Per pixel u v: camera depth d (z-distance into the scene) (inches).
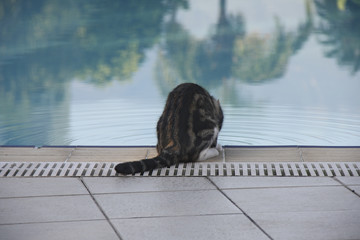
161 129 182.9
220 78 383.2
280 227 124.2
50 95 340.2
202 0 648.4
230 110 299.1
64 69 406.6
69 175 163.5
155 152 190.5
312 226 124.6
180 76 387.2
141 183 155.7
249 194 145.5
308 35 502.3
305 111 297.1
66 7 612.4
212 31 518.6
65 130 260.2
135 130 258.2
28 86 362.9
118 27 531.2
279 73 396.8
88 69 408.5
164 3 634.2
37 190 150.3
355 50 457.7
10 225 127.0
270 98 329.4
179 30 520.4
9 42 484.1
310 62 423.8
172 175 163.2
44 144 237.9
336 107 307.0
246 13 589.9
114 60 431.5
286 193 145.9
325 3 629.3
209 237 119.4
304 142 236.1
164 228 124.3
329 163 171.8
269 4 630.5
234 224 126.1
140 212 133.9
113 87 361.7
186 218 129.8
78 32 513.3
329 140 238.5
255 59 432.1
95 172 165.8
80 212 134.4
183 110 181.2
